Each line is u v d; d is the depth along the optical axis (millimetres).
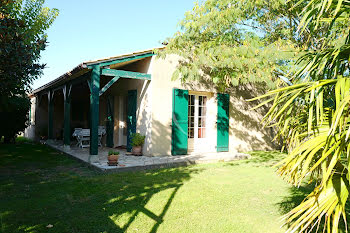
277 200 4254
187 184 5141
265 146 10773
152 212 3689
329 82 2014
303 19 2371
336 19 2400
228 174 6129
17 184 5094
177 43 6523
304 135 2236
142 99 8266
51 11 8531
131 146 8578
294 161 2006
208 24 6305
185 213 3666
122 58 7223
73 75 7797
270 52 5359
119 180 5367
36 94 13914
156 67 7949
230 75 6398
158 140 7977
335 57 2057
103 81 10617
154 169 6562
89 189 4719
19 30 3648
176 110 8320
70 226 3219
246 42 5785
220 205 3996
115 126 10016
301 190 4820
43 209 3768
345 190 1877
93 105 6758
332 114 2074
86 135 10195
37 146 11461
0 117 12031
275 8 6297
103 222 3340
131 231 3105
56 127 14047
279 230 3170
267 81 5562
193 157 7863
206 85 9141
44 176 5770
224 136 9383
